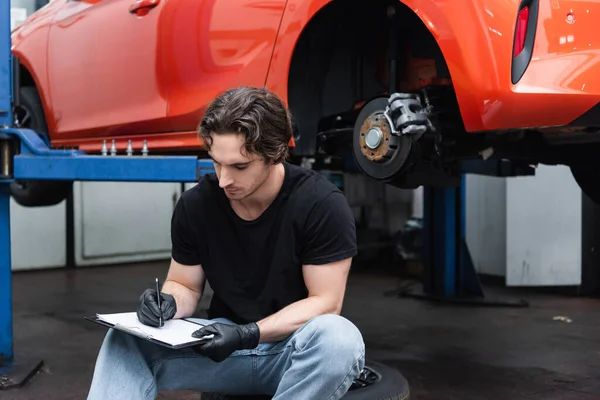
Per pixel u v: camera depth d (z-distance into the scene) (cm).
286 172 150
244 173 134
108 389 137
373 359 282
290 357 143
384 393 172
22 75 371
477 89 186
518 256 441
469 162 333
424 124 202
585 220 430
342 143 258
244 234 150
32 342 311
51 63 334
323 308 145
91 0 318
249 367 149
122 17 292
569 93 182
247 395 157
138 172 223
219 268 152
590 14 191
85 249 564
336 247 145
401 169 207
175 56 266
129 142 238
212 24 252
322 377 134
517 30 181
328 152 260
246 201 146
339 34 238
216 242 152
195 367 150
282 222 147
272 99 136
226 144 130
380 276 516
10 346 264
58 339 317
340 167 374
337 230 145
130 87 288
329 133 247
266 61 234
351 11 229
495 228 473
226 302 154
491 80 183
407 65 223
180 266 159
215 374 150
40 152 246
